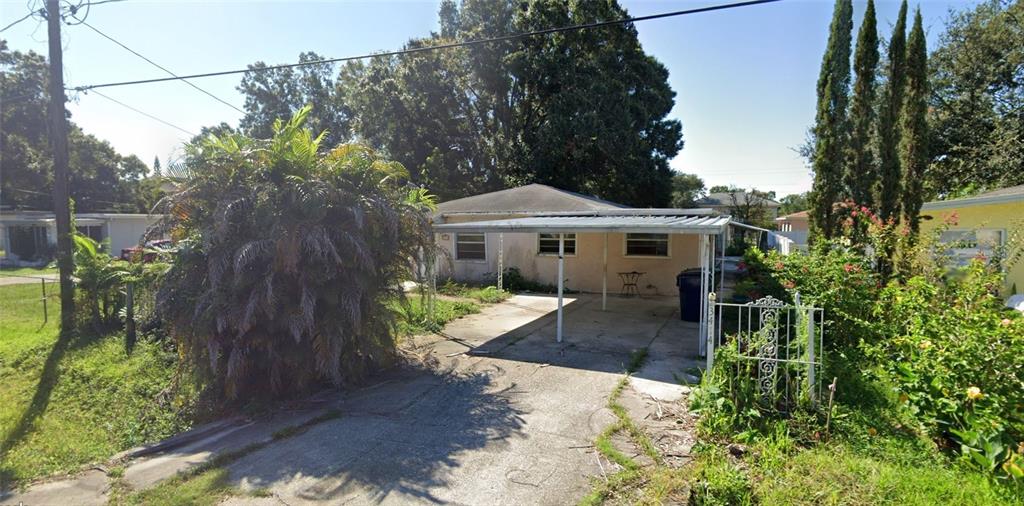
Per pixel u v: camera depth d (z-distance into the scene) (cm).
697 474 332
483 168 2573
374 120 2502
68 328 841
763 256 936
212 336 488
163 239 544
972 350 360
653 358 669
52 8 851
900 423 408
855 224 979
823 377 499
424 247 614
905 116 973
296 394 525
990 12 1650
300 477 354
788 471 333
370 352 573
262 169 529
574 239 1377
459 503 316
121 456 400
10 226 2628
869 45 1048
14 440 443
